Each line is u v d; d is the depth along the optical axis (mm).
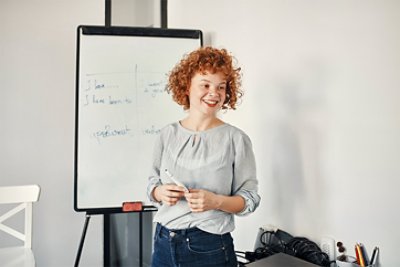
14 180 1941
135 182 1597
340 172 1190
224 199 996
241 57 1611
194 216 1032
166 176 1079
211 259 1034
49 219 2012
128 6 2062
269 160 1482
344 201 1182
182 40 1681
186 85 1113
